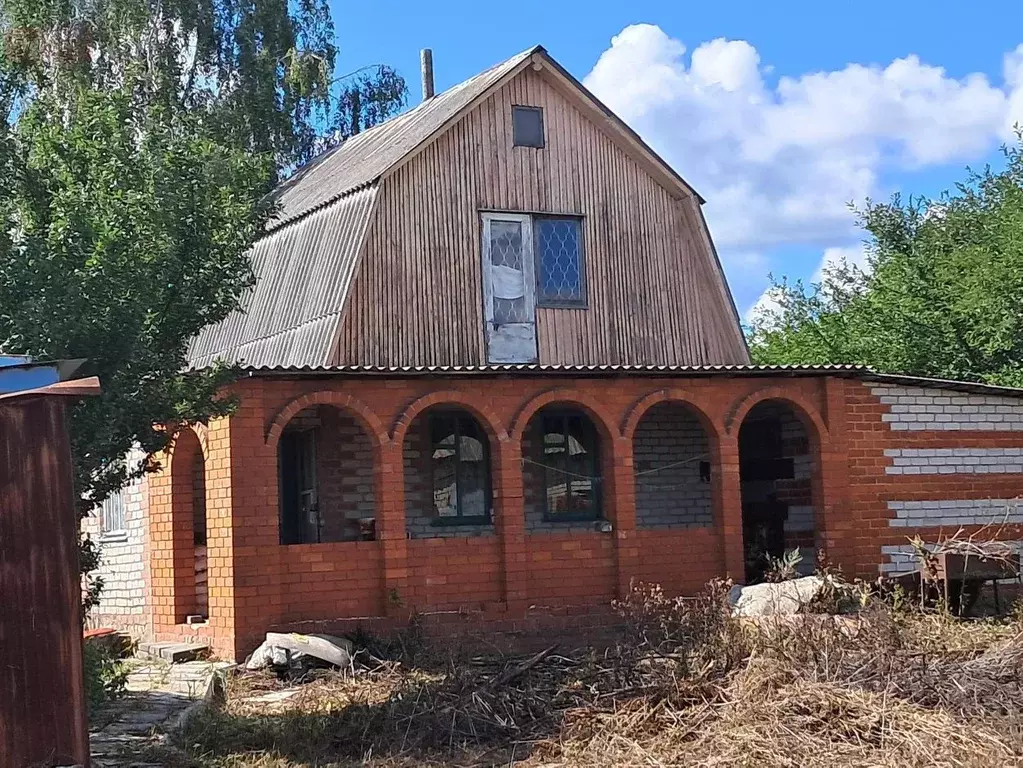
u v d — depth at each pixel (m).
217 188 12.03
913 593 17.27
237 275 12.02
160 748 10.70
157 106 12.33
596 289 22.78
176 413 11.47
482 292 21.88
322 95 34.12
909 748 9.48
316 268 21.95
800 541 19.62
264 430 16.08
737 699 10.80
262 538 15.93
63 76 30.25
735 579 18.38
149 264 11.10
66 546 8.25
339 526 18.61
